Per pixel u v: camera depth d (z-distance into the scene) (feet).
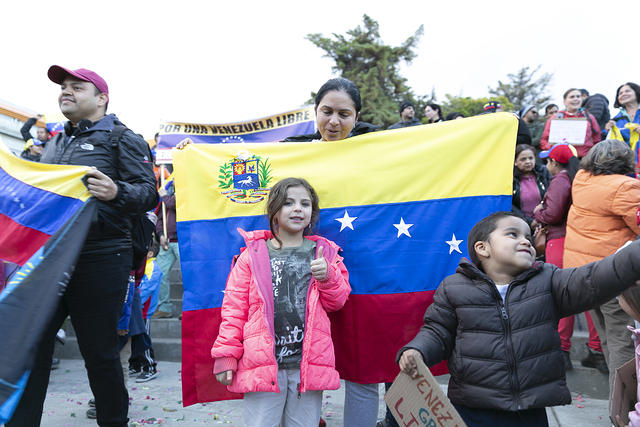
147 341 14.99
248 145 9.39
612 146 10.40
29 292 6.72
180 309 19.84
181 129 20.93
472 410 6.57
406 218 8.96
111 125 9.31
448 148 9.05
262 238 8.04
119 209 8.48
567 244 11.12
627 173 10.47
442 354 6.88
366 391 8.71
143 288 14.88
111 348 8.92
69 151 9.06
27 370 6.18
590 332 13.05
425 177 9.04
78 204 8.25
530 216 15.21
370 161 9.14
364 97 84.07
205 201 9.28
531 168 15.56
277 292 7.55
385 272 8.82
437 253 8.86
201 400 8.89
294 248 7.93
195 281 9.04
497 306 6.55
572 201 12.20
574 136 17.61
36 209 8.24
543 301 6.45
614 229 10.25
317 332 7.39
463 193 8.95
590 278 6.00
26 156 18.01
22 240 8.25
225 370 7.25
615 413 6.12
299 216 7.83
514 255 6.66
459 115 23.62
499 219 6.94
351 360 8.68
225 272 9.07
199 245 9.12
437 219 8.93
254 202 9.18
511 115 9.03
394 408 6.60
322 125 9.26
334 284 7.45
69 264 7.18
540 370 6.27
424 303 8.79
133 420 11.35
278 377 7.34
